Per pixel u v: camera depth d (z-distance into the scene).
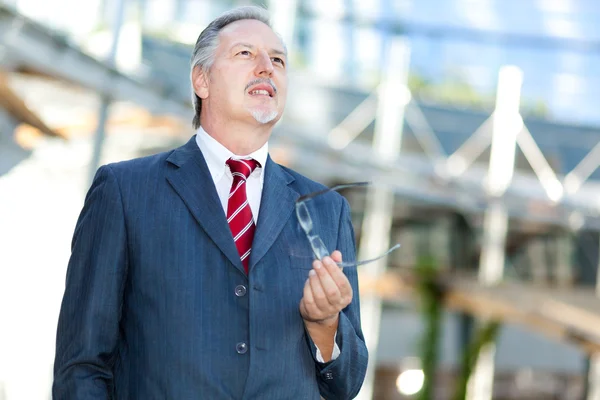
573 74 16.72
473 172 15.12
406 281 10.34
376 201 13.52
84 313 1.62
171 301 1.61
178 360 1.58
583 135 17.00
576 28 15.77
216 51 1.83
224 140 1.80
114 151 11.08
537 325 8.12
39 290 11.13
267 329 1.63
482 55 16.56
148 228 1.66
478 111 16.94
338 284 1.57
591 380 14.85
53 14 7.72
